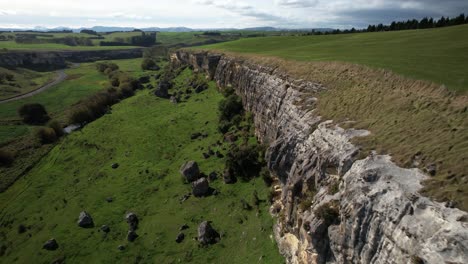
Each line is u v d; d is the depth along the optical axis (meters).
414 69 34.72
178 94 97.94
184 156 61.09
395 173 20.89
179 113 82.50
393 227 18.31
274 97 50.12
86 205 51.34
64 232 45.91
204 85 96.44
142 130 76.75
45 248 43.03
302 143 33.88
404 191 19.14
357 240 20.61
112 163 64.00
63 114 96.88
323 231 23.92
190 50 125.56
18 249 44.31
